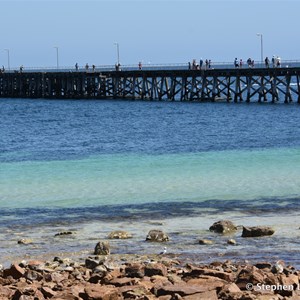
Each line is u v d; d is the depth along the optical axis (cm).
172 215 2506
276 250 1941
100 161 3894
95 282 1517
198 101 9531
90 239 2134
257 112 7544
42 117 7869
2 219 2484
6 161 3959
